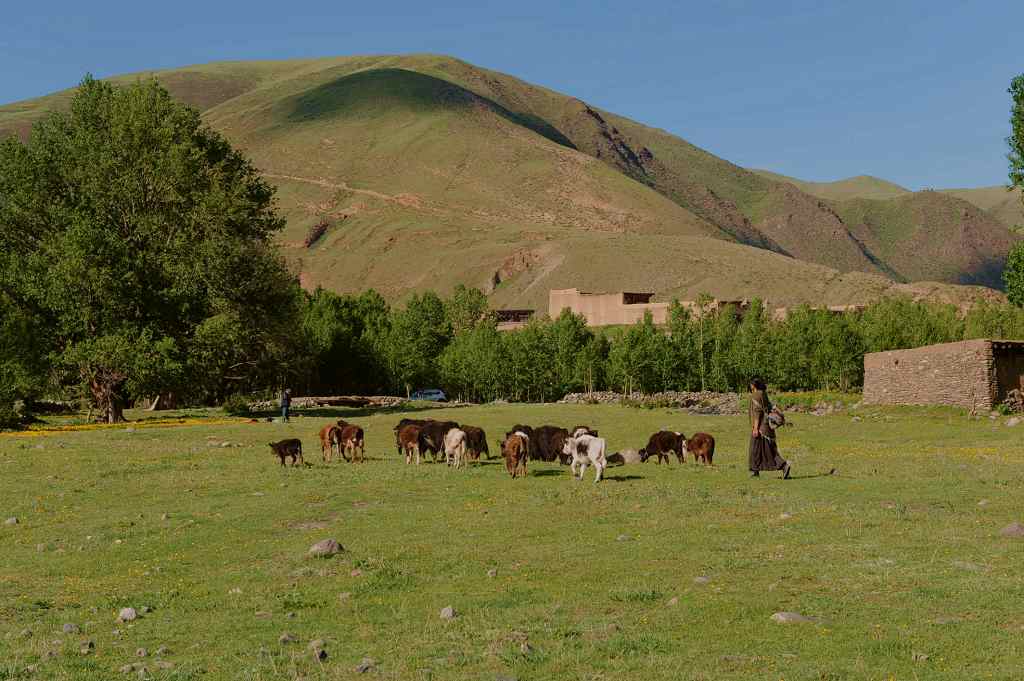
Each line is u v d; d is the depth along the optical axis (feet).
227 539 47.93
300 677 25.22
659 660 24.81
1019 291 158.30
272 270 187.01
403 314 373.40
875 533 41.24
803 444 98.63
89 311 162.30
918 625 26.91
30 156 179.63
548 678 24.08
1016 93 152.46
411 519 50.85
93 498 63.82
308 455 90.07
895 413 138.31
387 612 32.17
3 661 27.91
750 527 44.16
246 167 202.59
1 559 44.80
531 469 73.51
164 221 179.83
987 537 39.55
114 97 190.39
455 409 187.73
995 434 102.63
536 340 319.06
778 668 23.81
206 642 29.60
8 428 139.74
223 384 207.62
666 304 476.13
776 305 634.84
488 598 32.99
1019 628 26.13
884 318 293.64
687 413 160.86
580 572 36.60
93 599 36.19
